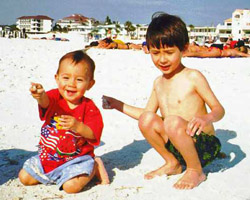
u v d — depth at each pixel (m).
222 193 1.44
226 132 2.25
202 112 1.64
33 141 2.04
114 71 4.57
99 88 3.63
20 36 19.17
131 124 2.42
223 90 3.56
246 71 4.89
